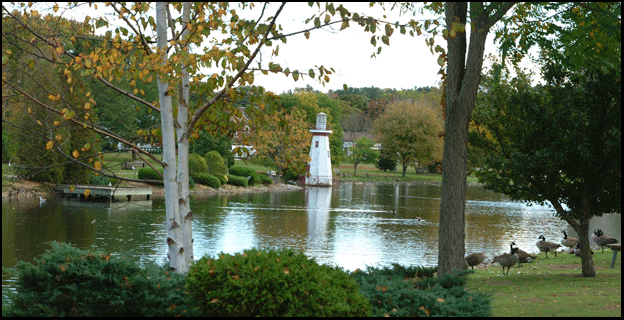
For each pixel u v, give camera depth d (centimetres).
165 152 1052
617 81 1424
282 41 1008
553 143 1501
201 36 1016
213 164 6125
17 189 3916
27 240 2317
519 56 1482
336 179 8862
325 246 2562
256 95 1109
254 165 8450
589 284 1386
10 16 948
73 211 3453
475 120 1712
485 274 1664
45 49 1161
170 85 948
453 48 1297
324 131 7681
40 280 837
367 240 2802
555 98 1580
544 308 1045
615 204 1541
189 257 1080
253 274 717
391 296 819
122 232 2712
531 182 1598
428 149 9731
